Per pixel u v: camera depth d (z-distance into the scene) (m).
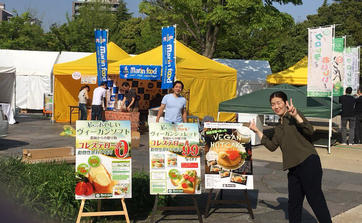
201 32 20.84
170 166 5.23
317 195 4.41
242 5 16.47
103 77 15.63
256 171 9.02
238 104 12.78
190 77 14.74
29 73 22.84
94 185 4.77
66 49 41.75
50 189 5.20
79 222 4.71
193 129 5.36
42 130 15.02
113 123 4.90
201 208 6.06
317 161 4.43
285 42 39.22
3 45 38.34
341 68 13.40
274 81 21.08
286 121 4.64
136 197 5.80
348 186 7.80
